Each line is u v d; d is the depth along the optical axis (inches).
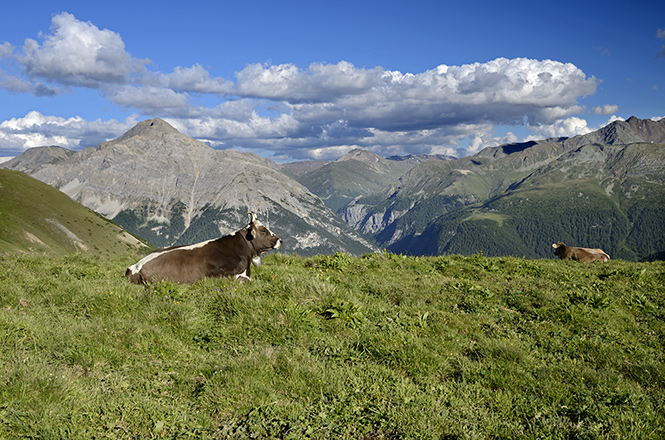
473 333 236.1
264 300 229.5
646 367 211.5
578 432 160.4
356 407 165.3
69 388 157.3
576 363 215.5
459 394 182.4
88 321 204.4
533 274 370.3
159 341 195.5
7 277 249.8
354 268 358.0
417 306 259.4
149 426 145.5
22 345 183.0
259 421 150.8
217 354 193.8
